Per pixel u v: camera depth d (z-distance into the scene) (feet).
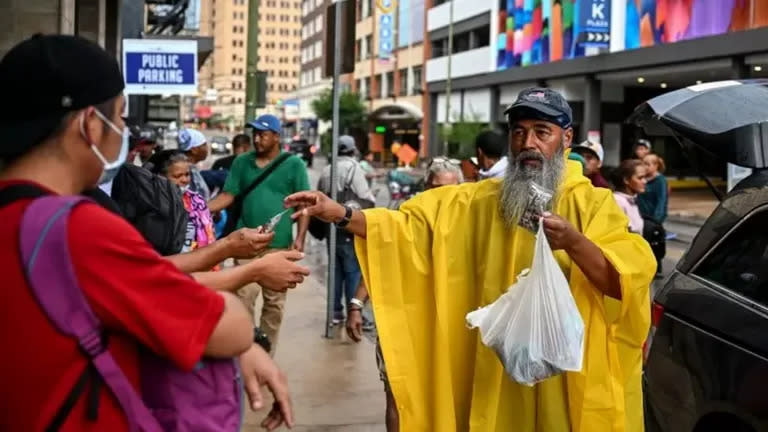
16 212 5.54
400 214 11.15
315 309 30.17
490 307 9.77
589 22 100.83
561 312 9.30
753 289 11.76
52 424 5.45
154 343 5.64
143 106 58.65
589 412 10.25
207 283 7.73
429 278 10.98
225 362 6.22
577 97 118.32
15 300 5.41
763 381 10.94
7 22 22.90
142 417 5.73
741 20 79.46
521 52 128.06
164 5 66.23
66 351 5.45
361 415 18.22
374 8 210.59
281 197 21.89
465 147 127.65
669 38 90.48
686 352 12.49
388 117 172.14
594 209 10.66
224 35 366.02
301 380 20.77
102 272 5.48
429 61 171.73
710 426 11.98
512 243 10.61
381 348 10.80
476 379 10.53
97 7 33.96
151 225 12.80
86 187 6.11
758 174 12.92
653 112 14.25
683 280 13.05
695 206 91.35
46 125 5.78
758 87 14.11
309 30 305.32
